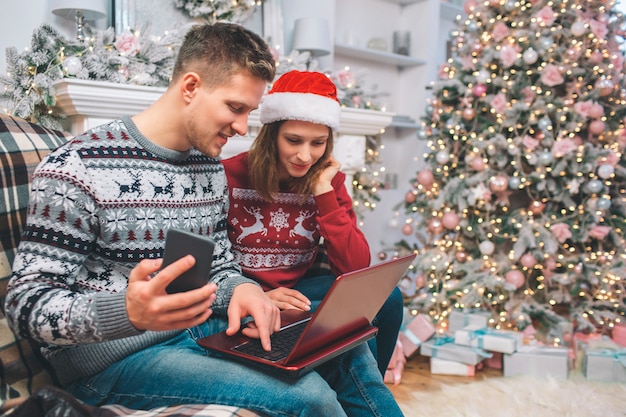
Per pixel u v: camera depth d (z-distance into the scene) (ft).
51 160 3.06
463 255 8.14
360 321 3.55
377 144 9.35
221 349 3.15
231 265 4.11
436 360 7.33
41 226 2.95
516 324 7.62
